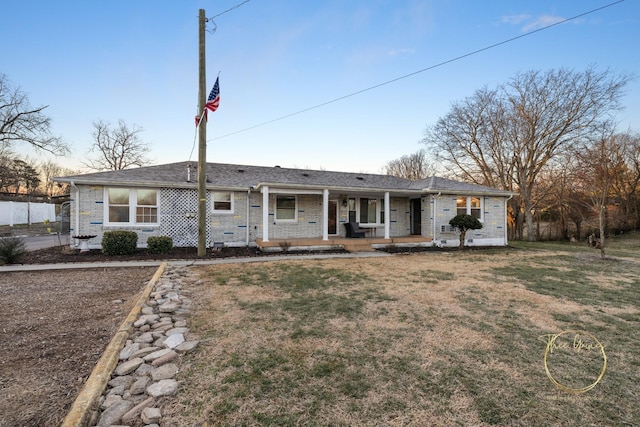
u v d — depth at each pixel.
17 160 35.81
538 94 20.06
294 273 7.67
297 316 4.46
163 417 2.18
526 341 3.63
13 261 8.77
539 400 2.46
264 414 2.24
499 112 21.78
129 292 5.80
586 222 19.50
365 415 2.24
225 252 11.23
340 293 5.78
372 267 8.66
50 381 2.68
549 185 21.27
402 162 43.84
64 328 3.95
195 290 5.93
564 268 8.71
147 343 3.42
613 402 2.44
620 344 3.57
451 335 3.79
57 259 9.34
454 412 2.28
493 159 22.95
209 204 12.26
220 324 4.09
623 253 12.55
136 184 11.09
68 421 2.00
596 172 13.09
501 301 5.31
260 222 13.20
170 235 11.73
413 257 10.95
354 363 3.04
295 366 2.97
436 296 5.61
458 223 13.06
